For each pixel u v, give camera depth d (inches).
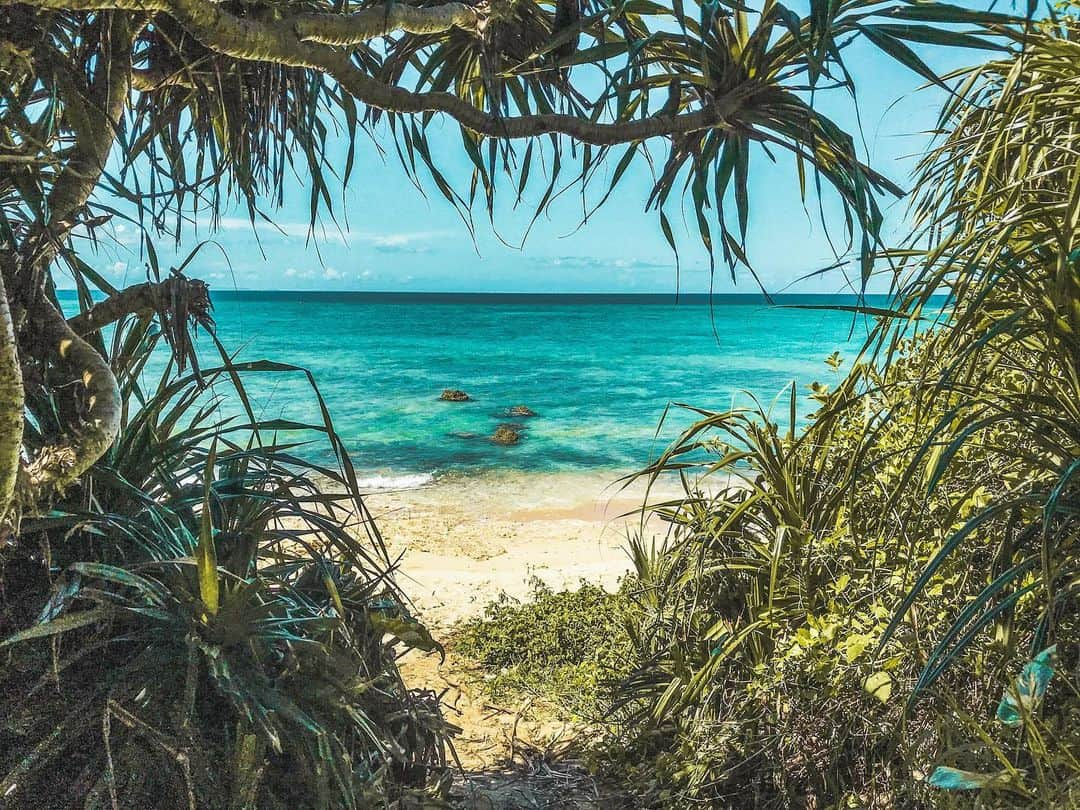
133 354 83.4
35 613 68.6
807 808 105.8
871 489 108.7
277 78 83.4
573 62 77.4
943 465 67.3
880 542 101.1
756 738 115.9
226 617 73.1
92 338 77.0
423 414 851.4
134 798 66.5
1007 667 77.9
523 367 1358.3
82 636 71.0
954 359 67.8
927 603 90.6
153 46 79.9
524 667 191.2
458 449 663.1
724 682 121.3
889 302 80.8
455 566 287.1
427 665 197.3
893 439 100.8
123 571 68.8
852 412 117.5
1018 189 67.1
